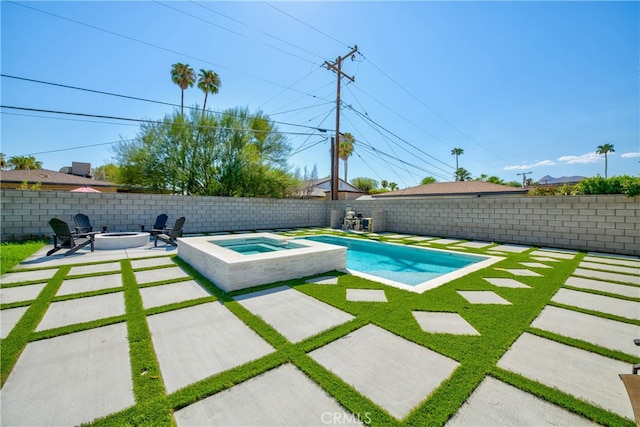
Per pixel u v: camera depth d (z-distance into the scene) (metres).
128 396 1.66
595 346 2.31
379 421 1.48
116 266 5.08
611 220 7.01
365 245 9.16
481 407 1.59
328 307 3.17
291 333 2.52
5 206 7.56
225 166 13.96
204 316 2.90
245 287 3.87
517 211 8.65
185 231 10.71
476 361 2.07
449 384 1.79
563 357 2.14
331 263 4.93
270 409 1.57
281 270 4.25
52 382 1.79
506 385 1.79
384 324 2.71
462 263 6.69
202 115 13.45
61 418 1.48
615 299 3.49
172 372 1.91
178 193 13.84
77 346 2.26
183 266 5.12
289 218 13.69
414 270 6.06
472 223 9.67
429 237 10.33
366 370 1.95
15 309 3.02
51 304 3.18
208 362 2.04
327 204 15.09
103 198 9.03
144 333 2.51
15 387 1.73
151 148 12.75
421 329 2.61
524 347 2.29
